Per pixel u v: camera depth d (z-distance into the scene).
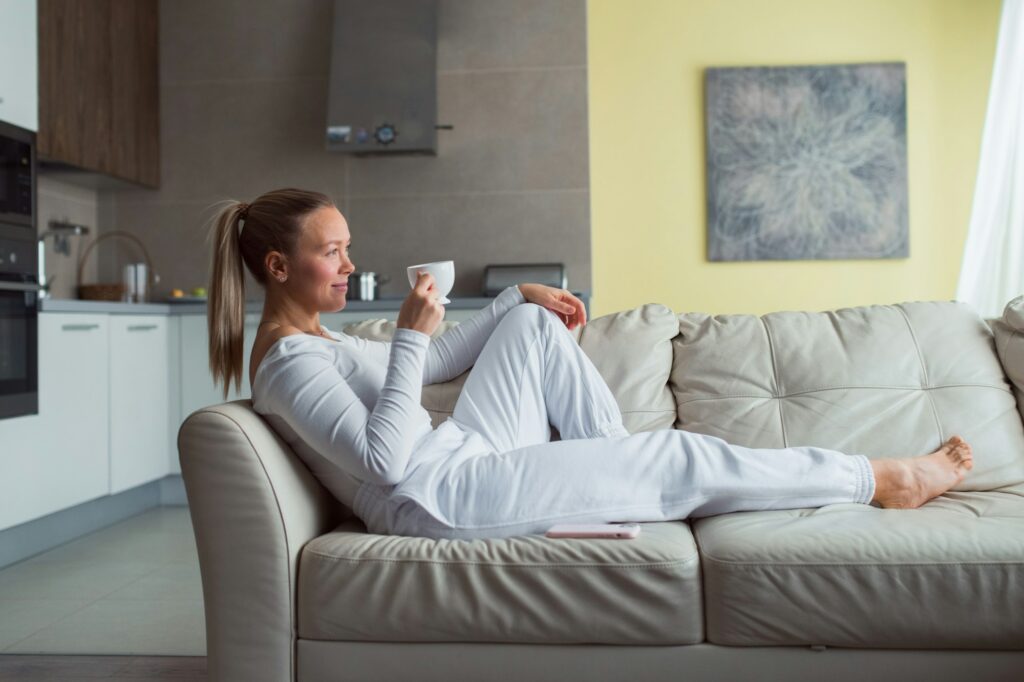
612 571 1.55
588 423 1.95
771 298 4.87
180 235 4.75
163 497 4.27
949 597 1.51
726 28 4.88
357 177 4.69
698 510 1.83
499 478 1.73
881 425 2.11
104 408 3.69
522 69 4.60
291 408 1.69
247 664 1.60
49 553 3.36
